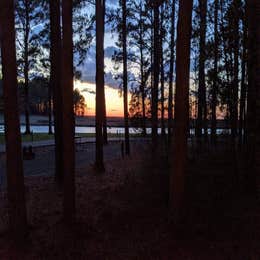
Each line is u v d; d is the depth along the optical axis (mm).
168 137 13023
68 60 7723
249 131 9578
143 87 18875
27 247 7109
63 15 7672
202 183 9938
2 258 6734
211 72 12492
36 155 22719
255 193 9492
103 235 7730
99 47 15758
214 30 11828
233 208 8711
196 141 16250
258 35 8914
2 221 8297
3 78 7008
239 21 10453
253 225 7754
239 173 10250
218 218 8188
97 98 15891
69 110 7859
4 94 7023
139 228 7996
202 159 12641
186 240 7324
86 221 8492
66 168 8023
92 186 12688
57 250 6984
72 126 7941
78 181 13703
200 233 7594
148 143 14094
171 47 19266
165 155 11570
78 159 21109
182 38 7293
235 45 10617
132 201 9953
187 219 7848
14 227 7250
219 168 11281
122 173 14859
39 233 7770
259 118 8891
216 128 14875
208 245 7082
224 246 6980
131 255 6730
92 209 9594
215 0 12336
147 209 9195
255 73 8914
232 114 11125
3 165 17500
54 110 12547
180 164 7637
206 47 12891
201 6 13812
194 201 8914
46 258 6688
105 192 11422
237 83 10859
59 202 10203
